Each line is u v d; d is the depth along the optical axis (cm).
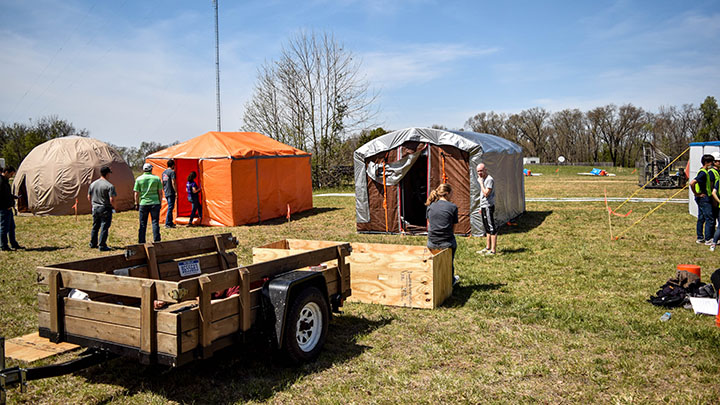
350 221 1650
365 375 455
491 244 1019
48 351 414
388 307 680
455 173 1250
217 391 423
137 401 408
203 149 1617
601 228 1377
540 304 670
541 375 453
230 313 421
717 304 618
